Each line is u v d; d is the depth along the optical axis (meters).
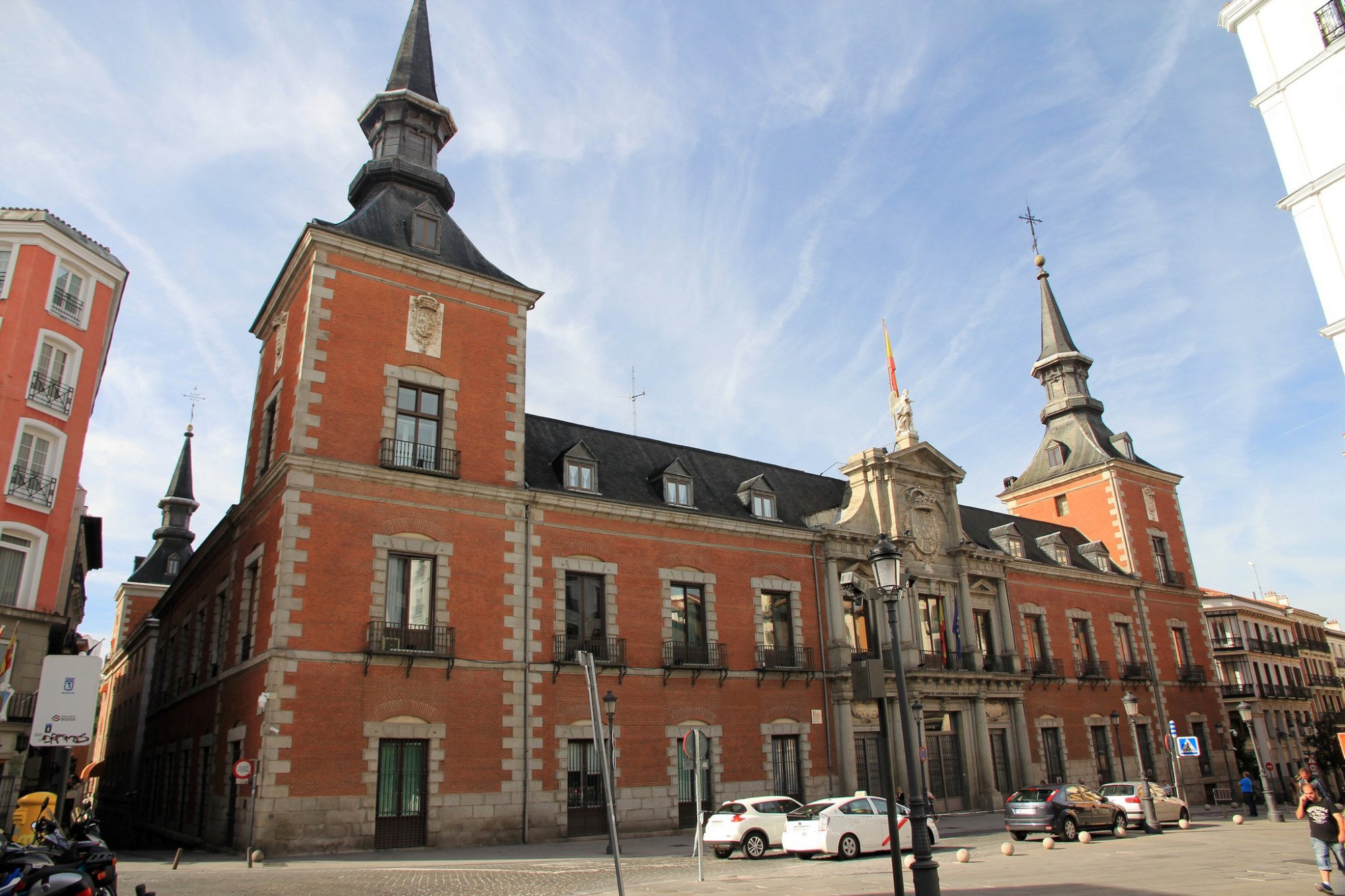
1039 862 19.09
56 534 26.36
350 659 21.69
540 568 25.86
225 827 22.42
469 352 26.25
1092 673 41.66
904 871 17.36
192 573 33.34
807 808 21.12
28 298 26.36
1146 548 48.41
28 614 24.88
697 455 34.47
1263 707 56.00
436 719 22.59
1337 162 21.59
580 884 15.62
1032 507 52.38
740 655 29.64
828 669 31.66
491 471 25.61
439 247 27.22
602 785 25.38
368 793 21.09
